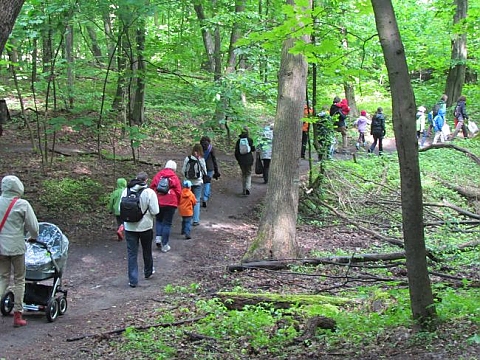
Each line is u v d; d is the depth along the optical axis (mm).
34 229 6910
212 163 14789
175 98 25094
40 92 23125
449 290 7113
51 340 6578
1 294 6906
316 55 8836
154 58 19969
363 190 15375
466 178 16906
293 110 10688
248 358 5527
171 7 16453
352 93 27875
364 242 12016
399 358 4727
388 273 9102
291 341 5918
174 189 11250
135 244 9227
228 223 13680
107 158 17344
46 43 17422
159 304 8180
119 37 14406
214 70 20609
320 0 10633
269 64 16500
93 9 13453
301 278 9242
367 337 5613
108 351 6090
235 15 16031
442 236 11555
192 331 6605
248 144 15648
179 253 11250
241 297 7629
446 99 23359
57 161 16219
